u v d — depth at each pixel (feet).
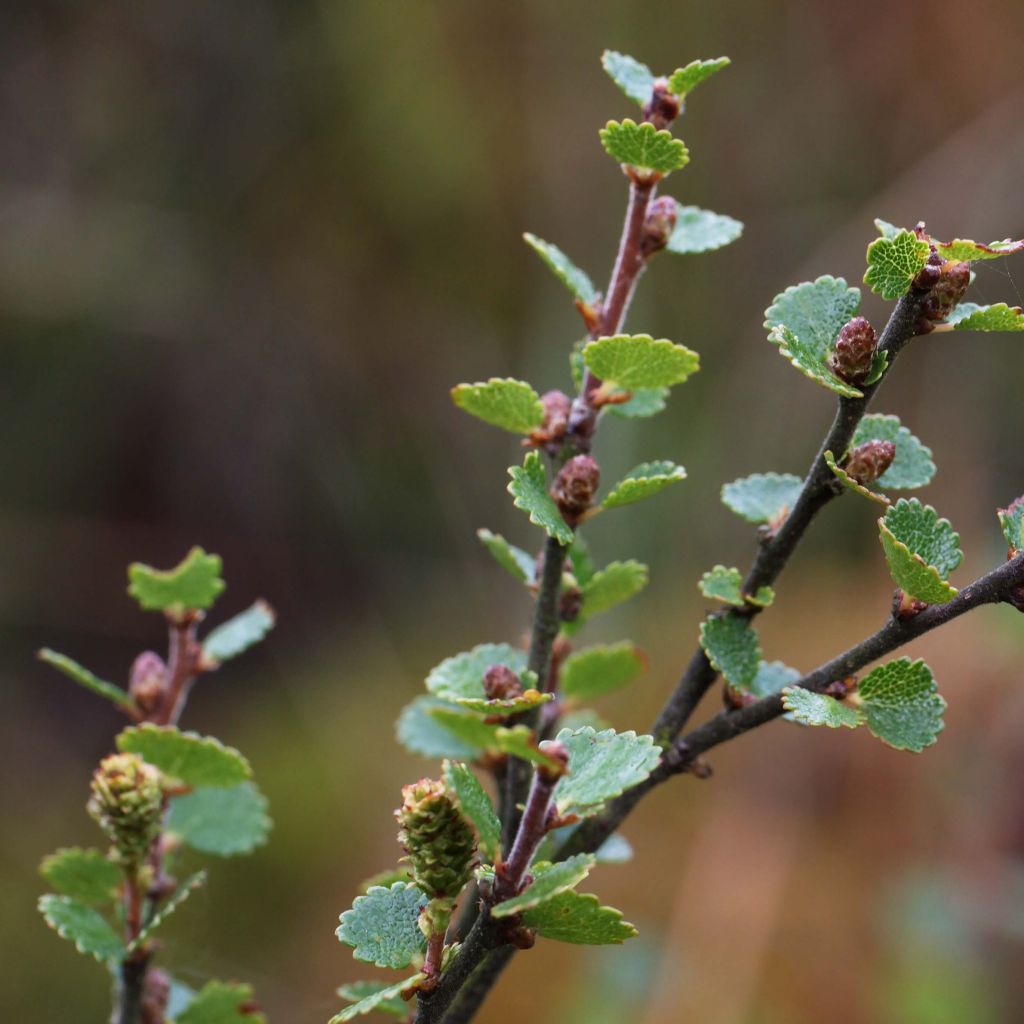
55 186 7.64
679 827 3.67
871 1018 3.01
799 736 3.75
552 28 7.08
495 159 7.36
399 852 4.53
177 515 7.39
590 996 3.08
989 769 3.43
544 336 6.77
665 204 1.81
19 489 7.16
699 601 5.19
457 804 1.70
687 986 3.14
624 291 1.81
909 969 2.93
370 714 5.61
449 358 7.44
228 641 1.88
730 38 6.56
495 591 6.62
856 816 3.54
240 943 4.08
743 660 1.78
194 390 7.54
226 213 7.86
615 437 5.64
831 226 6.30
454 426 7.31
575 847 1.80
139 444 7.47
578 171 6.99
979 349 5.39
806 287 1.78
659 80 1.80
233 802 1.89
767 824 3.61
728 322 6.31
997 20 6.06
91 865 1.83
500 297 7.44
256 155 7.87
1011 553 1.75
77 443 7.36
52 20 7.77
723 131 6.55
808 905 3.33
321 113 7.84
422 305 7.58
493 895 1.69
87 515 7.30
